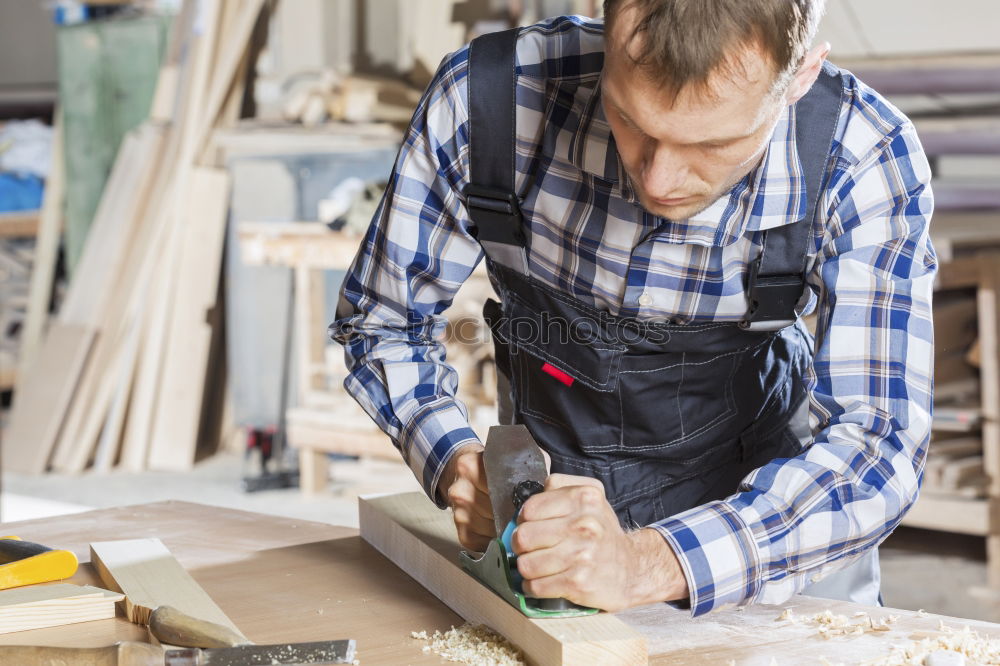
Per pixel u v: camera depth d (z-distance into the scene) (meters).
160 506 1.55
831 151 1.14
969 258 3.03
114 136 4.92
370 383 1.31
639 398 1.30
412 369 1.29
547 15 4.41
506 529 1.01
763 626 1.05
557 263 1.27
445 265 1.31
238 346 4.39
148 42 4.78
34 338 5.07
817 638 1.02
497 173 1.23
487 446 1.09
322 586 1.20
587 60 1.17
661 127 0.90
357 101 4.27
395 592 1.18
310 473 4.13
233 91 4.70
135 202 4.65
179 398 4.62
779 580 1.05
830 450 1.10
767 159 1.13
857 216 1.14
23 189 5.26
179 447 4.62
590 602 0.96
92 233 4.75
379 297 1.31
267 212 4.27
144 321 4.64
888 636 1.02
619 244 1.21
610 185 1.18
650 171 0.94
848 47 3.66
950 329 3.37
